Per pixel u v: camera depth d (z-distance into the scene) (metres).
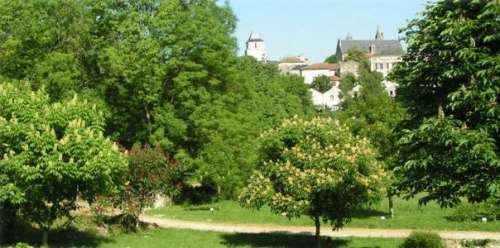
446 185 13.21
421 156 13.15
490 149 11.77
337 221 23.55
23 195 19.48
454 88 13.28
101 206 26.47
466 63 12.28
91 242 23.66
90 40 38.62
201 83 40.47
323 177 22.03
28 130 19.41
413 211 34.75
